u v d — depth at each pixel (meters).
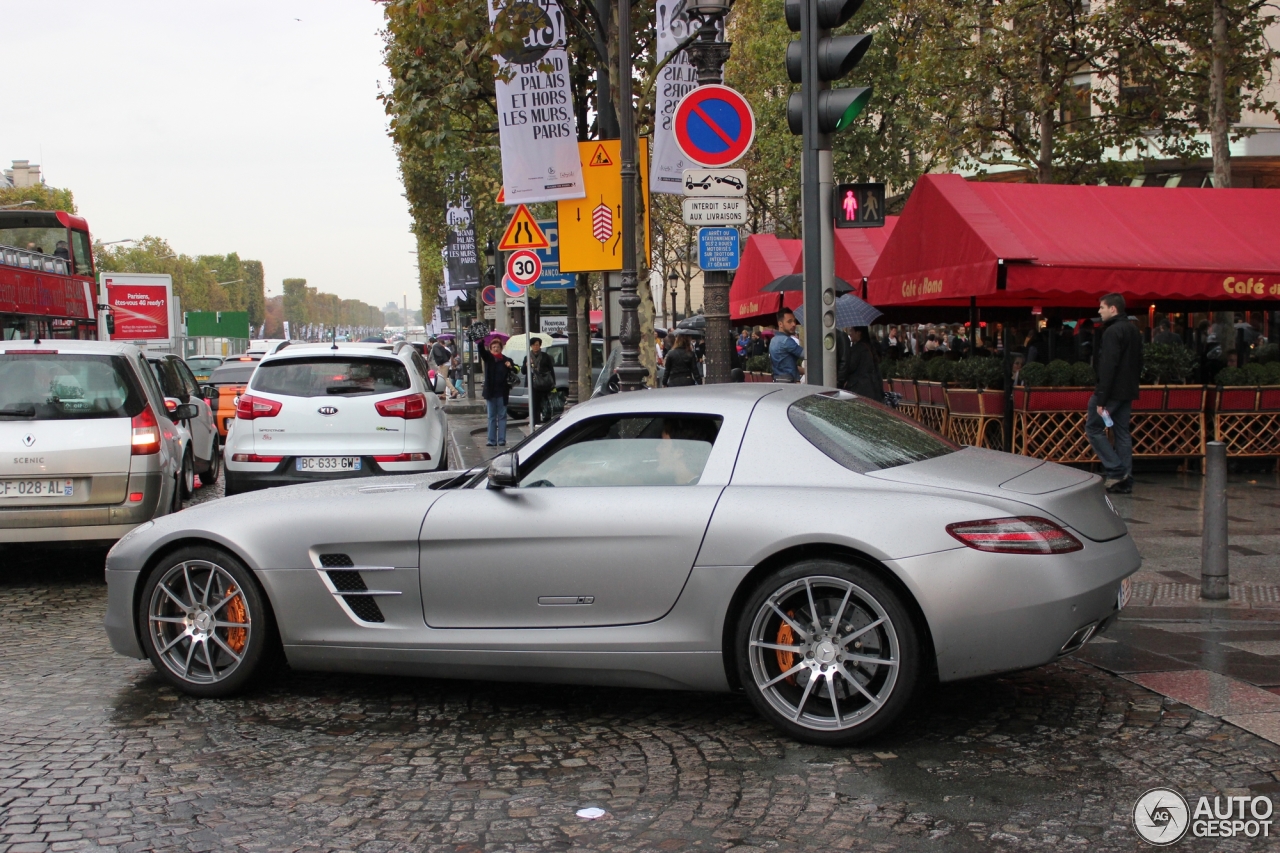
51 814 4.12
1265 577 7.67
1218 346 17.00
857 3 7.45
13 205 75.69
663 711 5.27
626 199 11.33
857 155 30.38
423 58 18.44
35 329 21.17
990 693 5.30
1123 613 6.71
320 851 3.79
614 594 4.95
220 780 4.47
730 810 4.05
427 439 11.24
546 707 5.39
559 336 38.22
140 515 8.67
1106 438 12.09
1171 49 20.80
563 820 4.00
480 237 42.53
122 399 8.77
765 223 40.34
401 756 4.73
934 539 4.50
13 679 6.04
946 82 21.08
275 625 5.58
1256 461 13.91
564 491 5.12
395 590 5.31
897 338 30.66
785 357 12.37
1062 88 20.80
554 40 14.40
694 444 5.07
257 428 10.96
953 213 13.44
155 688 5.82
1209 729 4.73
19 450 8.45
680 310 65.00
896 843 3.72
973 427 13.90
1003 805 4.02
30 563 9.88
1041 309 19.66
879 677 4.64
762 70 32.44
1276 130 28.16
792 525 4.66
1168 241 13.40
